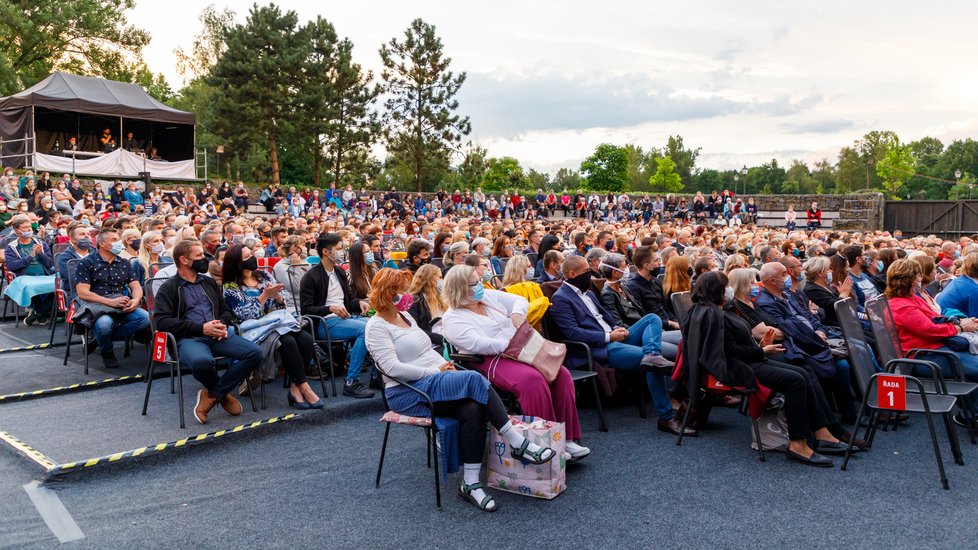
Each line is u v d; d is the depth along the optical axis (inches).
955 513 161.6
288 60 1419.8
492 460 177.9
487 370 187.2
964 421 225.8
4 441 193.8
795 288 300.7
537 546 146.3
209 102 1587.1
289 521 157.8
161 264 291.7
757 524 156.5
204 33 2180.1
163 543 146.9
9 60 1384.1
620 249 433.4
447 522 157.8
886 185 3174.2
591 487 178.4
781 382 196.4
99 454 184.2
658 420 226.4
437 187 1993.1
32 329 336.2
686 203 1397.6
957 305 259.6
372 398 245.6
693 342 206.5
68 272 268.4
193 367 202.7
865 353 217.9
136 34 1553.9
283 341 227.9
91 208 643.5
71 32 1470.2
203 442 198.4
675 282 261.6
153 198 802.2
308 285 262.8
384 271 182.2
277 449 203.6
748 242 541.6
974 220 1259.8
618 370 240.7
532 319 222.1
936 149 4931.1
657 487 178.2
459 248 318.3
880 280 339.3
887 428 225.3
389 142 1699.1
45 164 927.7
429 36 1669.5
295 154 1844.2
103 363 274.8
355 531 153.2
